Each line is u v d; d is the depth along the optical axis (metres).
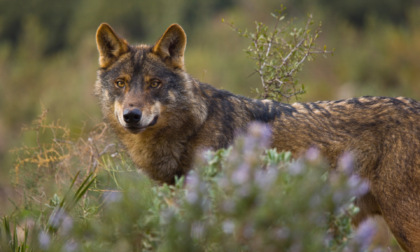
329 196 6.55
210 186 6.68
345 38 45.94
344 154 10.02
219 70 39.97
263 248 6.30
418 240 9.63
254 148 6.93
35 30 57.59
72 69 47.97
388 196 9.71
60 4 65.12
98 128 13.03
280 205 6.27
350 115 10.20
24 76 46.94
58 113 28.66
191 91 9.83
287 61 12.58
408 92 35.59
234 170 6.60
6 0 66.12
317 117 10.27
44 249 8.08
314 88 36.06
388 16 56.47
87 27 61.06
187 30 54.94
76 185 11.80
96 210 9.83
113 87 10.01
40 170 12.98
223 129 9.84
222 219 6.45
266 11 52.03
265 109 10.34
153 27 59.38
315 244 6.26
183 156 9.80
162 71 9.83
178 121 9.72
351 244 6.64
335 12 55.84
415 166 9.55
